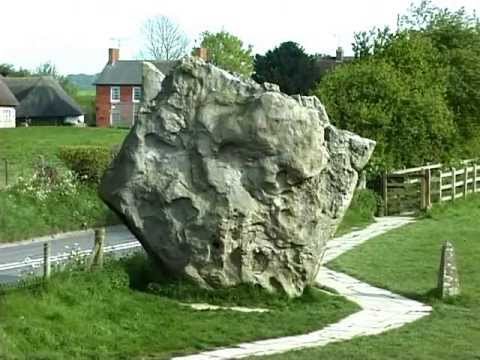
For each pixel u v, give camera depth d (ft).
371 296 62.64
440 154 129.70
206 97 57.26
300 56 248.93
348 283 67.77
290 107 56.34
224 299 56.29
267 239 57.62
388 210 118.83
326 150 59.11
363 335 49.24
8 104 304.91
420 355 43.91
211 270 56.65
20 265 71.00
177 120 57.16
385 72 122.52
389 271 73.15
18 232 90.84
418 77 131.23
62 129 237.04
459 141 139.74
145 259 60.18
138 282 57.26
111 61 353.72
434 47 146.00
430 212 116.98
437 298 61.16
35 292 49.29
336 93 121.80
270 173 56.34
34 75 374.22
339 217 60.18
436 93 128.47
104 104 347.97
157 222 56.90
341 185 59.82
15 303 46.29
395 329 51.13
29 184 101.35
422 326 52.11
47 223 96.22
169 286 56.44
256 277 57.41
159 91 59.31
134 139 57.52
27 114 328.49
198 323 50.21
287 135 56.24
